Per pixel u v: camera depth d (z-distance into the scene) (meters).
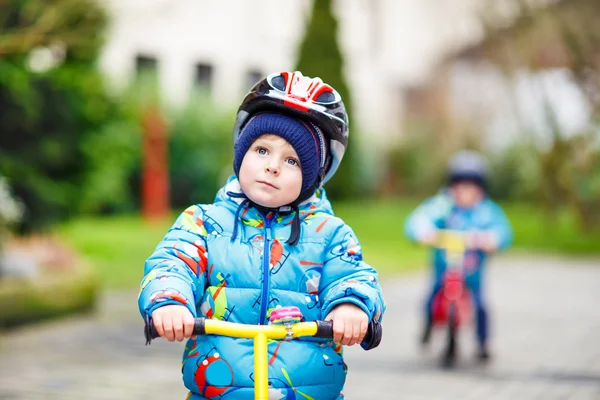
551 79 23.88
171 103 31.45
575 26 21.59
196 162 31.56
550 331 11.16
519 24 23.11
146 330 3.24
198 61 35.81
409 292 15.21
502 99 38.38
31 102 11.69
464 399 7.15
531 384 7.83
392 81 46.78
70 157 12.80
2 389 7.20
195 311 3.35
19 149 12.34
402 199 43.59
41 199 12.55
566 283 17.36
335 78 35.38
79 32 10.53
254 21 38.00
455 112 41.44
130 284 14.73
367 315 3.31
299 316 3.20
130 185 30.17
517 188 39.84
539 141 25.03
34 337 9.83
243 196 3.66
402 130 44.38
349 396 7.19
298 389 3.41
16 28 10.79
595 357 9.28
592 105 22.25
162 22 33.50
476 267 9.24
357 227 28.66
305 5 36.69
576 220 28.08
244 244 3.56
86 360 8.56
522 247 25.59
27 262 11.02
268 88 3.58
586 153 24.47
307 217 3.65
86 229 24.81
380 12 46.12
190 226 3.63
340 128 3.65
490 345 10.04
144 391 7.23
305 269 3.54
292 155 3.55
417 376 8.12
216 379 3.40
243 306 3.49
